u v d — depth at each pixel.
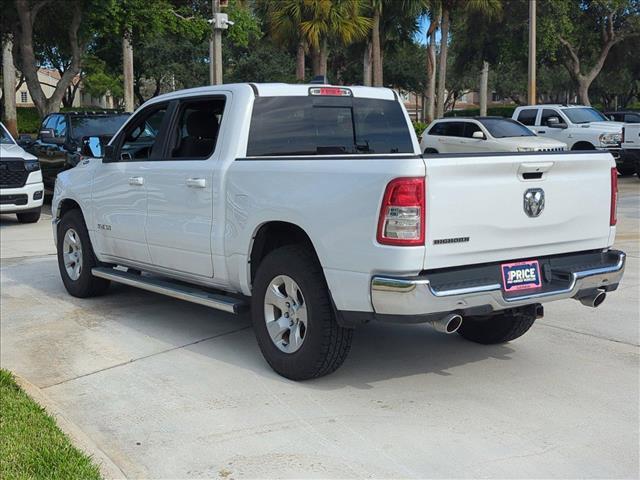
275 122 6.11
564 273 5.24
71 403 5.16
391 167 4.63
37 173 14.17
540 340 6.51
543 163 5.06
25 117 44.25
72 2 22.75
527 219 5.05
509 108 51.75
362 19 30.89
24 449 4.11
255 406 5.03
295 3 30.06
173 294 6.50
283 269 5.34
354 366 5.84
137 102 50.19
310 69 48.41
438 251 4.68
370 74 38.09
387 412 4.91
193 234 6.17
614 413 4.87
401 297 4.59
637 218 13.90
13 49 31.55
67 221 8.09
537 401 5.09
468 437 4.51
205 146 6.30
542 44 32.19
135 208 6.87
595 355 6.08
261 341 5.62
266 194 5.45
